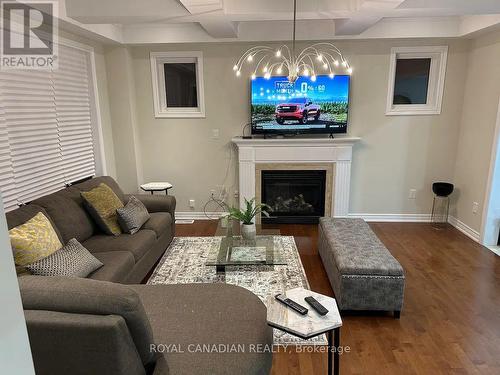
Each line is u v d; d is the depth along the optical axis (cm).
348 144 473
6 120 307
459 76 464
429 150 489
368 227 359
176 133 502
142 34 448
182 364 170
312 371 226
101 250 306
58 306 157
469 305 296
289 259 386
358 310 280
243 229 339
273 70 469
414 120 481
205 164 511
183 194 522
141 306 160
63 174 391
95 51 438
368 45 461
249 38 446
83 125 429
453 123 479
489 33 409
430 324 272
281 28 442
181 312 211
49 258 243
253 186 494
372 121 484
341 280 274
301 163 484
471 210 448
